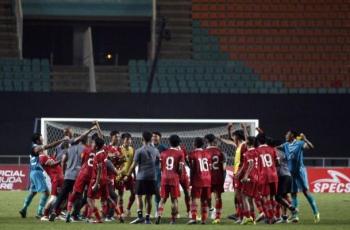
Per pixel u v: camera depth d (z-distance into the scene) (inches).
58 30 3695.9
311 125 2817.4
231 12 3661.4
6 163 2753.4
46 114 2758.4
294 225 1462.8
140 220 1514.5
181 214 1780.3
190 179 1498.5
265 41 3592.5
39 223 1467.8
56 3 3565.5
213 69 3410.4
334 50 3560.5
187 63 3417.8
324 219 1652.3
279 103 2815.0
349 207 1983.3
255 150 1507.1
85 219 1585.9
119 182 1610.5
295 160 1601.9
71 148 1545.3
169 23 3634.4
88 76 3390.7
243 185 1493.6
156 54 3154.5
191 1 3688.5
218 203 1517.0
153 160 1510.8
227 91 3309.5
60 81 3348.9
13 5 3548.2
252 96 2817.4
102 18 3592.5
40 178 1601.9
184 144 2684.5
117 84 3363.7
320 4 3678.6
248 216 1493.6
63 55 3705.7
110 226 1401.3
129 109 2775.6
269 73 3437.5
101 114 2768.2
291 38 3597.4
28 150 2751.0
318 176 2728.8
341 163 2839.6
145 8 3587.6
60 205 1572.3
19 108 2758.4
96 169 1478.8
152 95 2785.4
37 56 3698.3
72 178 1531.7
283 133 2812.5
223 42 3599.9
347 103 2824.8
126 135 1637.6
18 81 3282.5
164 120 2474.2
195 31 3624.5
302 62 3516.2
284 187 1565.0
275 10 3661.4
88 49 3398.1
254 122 2370.8
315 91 3373.5
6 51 3496.6
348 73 3467.0
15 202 2044.8
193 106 2795.3
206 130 2691.9
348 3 3681.1
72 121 2433.6
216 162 1513.3
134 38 3735.2
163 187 1488.7
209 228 1369.3
